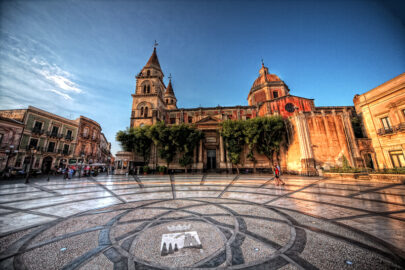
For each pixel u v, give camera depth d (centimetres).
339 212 483
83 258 262
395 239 308
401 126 1527
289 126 2136
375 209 505
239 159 2267
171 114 3131
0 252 280
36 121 2539
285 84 2941
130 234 349
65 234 352
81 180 1565
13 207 578
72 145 3080
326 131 1889
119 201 665
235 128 2234
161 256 267
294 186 1021
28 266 241
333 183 1134
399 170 1117
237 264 243
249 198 699
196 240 320
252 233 349
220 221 421
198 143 2522
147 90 3069
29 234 353
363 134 1934
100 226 397
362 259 248
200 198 711
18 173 1995
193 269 233
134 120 2869
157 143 2330
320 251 274
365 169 1392
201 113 3000
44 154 2611
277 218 440
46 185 1202
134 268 236
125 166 2267
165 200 676
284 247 290
